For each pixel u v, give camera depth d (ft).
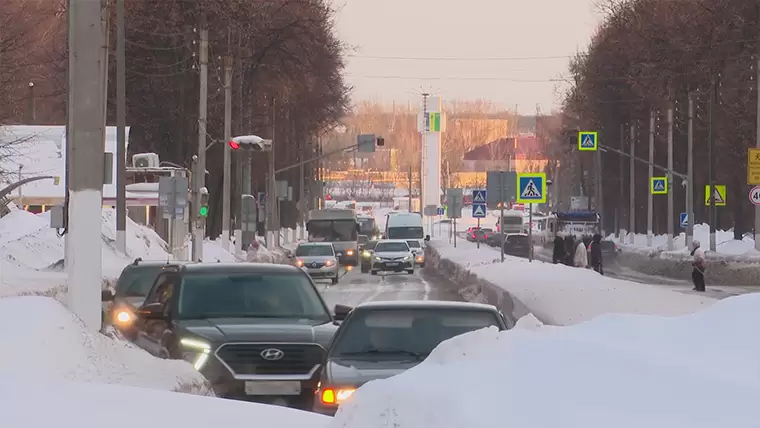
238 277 166.81
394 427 70.33
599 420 63.16
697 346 79.36
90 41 167.53
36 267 482.69
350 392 115.96
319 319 161.07
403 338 130.11
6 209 632.38
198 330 149.89
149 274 232.32
